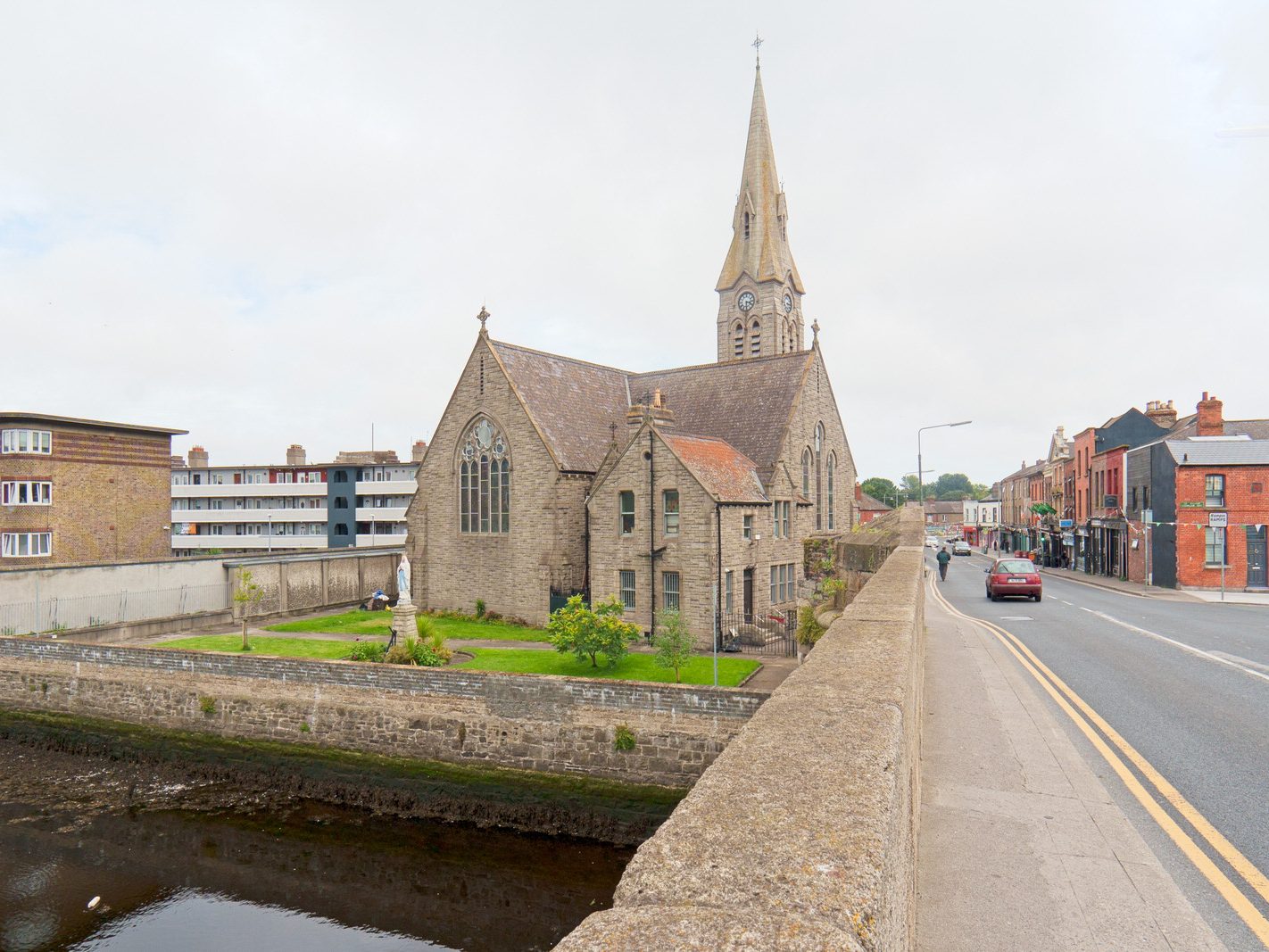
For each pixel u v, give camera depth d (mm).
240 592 35594
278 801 23391
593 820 20766
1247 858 7125
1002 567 34031
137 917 17047
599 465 38062
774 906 2518
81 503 53438
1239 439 44375
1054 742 10703
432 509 40312
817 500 45031
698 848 2977
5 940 16141
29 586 33812
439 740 22625
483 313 38969
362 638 33938
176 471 86625
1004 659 17422
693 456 32812
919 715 11008
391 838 20781
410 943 15875
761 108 63500
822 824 3170
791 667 26234
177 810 22781
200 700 25953
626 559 33312
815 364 44562
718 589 31156
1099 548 57062
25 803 23438
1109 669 16281
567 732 21266
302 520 83438
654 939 2299
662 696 20359
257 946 15805
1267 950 5582
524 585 36906
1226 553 42062
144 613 37750
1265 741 10836
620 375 47406
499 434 38125
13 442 50312
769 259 62094
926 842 7473
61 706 28406
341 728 23906
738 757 4156
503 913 16969
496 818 21719
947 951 5586
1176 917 6062
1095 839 7535
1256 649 19312
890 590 13227
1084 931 5848
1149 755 10180
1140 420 58656
